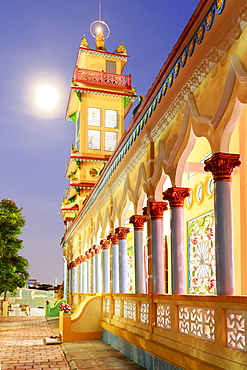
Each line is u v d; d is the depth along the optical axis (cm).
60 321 1430
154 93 805
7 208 3006
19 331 1709
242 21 511
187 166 893
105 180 1319
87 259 1884
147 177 921
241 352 490
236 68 519
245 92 508
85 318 1384
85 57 2627
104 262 1423
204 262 962
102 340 1352
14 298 3628
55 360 1020
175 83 709
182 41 645
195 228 1020
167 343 737
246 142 827
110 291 1319
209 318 589
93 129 2509
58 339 1373
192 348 627
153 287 853
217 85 589
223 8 522
